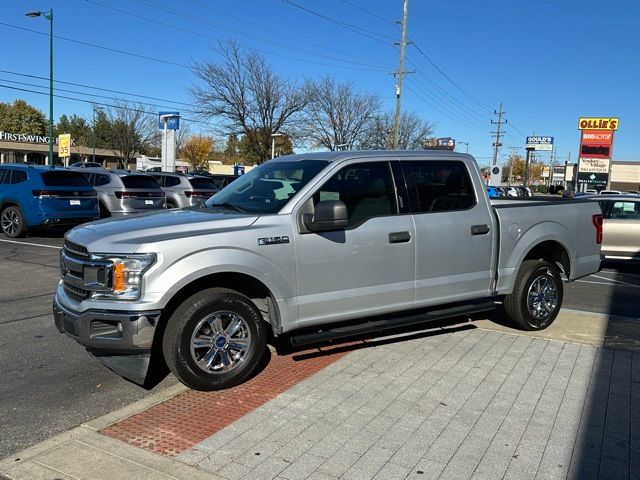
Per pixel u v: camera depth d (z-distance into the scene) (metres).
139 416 4.00
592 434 3.76
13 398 4.39
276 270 4.56
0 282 8.71
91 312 4.14
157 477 3.17
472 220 5.64
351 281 4.94
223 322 4.49
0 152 66.44
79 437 3.67
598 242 6.89
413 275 5.28
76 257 4.43
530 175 119.81
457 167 5.68
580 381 4.71
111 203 16.47
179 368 4.27
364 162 5.15
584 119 49.28
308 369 4.97
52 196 13.68
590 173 49.69
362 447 3.55
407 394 4.40
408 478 3.20
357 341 5.80
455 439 3.66
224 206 5.16
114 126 62.50
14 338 5.88
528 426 3.86
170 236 4.24
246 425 3.86
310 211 4.78
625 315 7.54
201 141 81.19
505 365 5.09
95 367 5.07
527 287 6.10
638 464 3.38
